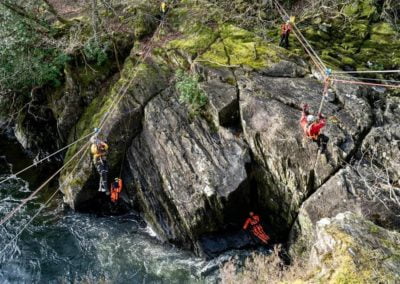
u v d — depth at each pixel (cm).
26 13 1480
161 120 1273
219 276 1113
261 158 1148
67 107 1468
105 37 1555
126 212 1356
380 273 734
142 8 1631
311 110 1138
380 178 1030
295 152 1080
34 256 1197
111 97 1357
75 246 1229
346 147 1063
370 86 1241
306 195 1085
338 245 797
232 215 1181
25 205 1349
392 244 798
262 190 1181
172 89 1329
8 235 1249
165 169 1229
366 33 1534
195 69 1327
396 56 1437
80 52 1516
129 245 1234
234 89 1234
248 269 1096
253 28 1561
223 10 1598
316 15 1614
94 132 1199
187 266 1159
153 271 1153
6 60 1453
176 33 1526
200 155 1192
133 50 1498
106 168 1196
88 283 1127
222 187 1130
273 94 1195
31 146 1556
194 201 1158
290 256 1118
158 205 1264
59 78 1516
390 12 1606
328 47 1485
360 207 992
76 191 1298
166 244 1243
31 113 1539
